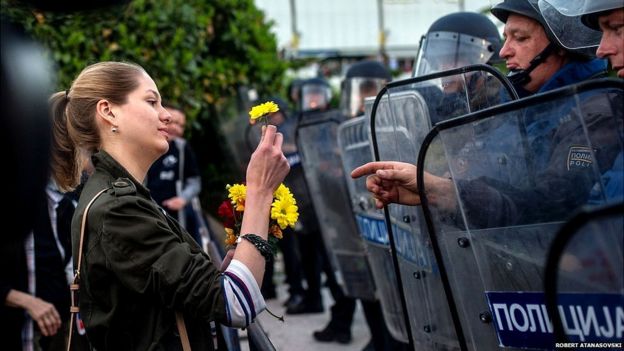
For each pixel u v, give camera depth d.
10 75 1.60
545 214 1.87
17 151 1.62
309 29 11.52
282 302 7.30
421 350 2.71
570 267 1.59
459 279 2.13
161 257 1.97
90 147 2.23
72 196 3.48
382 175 2.32
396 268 2.68
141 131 2.19
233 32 7.68
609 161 1.74
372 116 2.68
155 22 6.61
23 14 1.74
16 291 3.18
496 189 1.97
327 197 4.69
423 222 2.54
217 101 7.49
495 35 3.10
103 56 6.04
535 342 1.95
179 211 5.66
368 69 5.09
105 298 2.03
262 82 7.93
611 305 1.57
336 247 4.70
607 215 1.38
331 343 5.62
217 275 2.00
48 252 3.43
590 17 2.18
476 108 2.37
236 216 2.25
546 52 2.55
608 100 1.73
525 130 1.88
